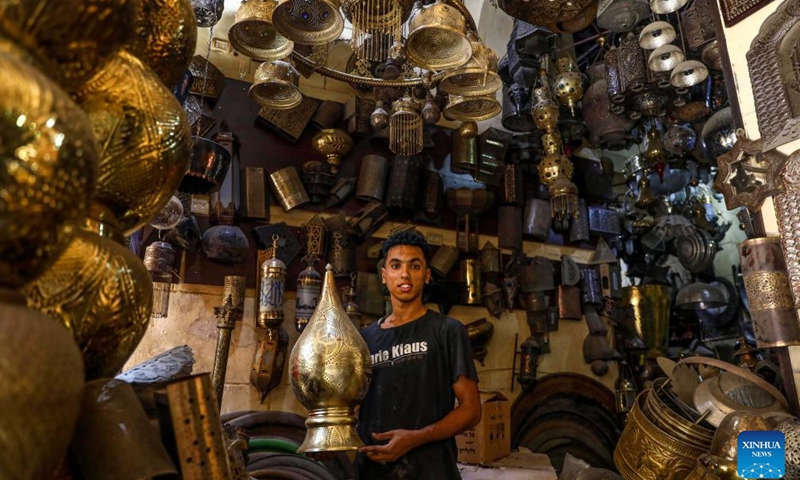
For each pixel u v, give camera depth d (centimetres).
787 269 209
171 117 65
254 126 407
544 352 470
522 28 410
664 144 446
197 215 372
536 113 400
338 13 235
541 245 505
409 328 206
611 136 438
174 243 354
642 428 207
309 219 408
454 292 441
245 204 383
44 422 36
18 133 36
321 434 132
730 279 644
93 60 48
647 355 512
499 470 291
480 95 277
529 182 510
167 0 71
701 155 488
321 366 133
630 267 573
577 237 506
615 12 339
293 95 322
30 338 37
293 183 398
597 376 491
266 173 401
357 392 135
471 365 200
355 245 407
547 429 464
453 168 466
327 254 396
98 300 55
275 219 400
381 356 202
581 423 477
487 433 316
